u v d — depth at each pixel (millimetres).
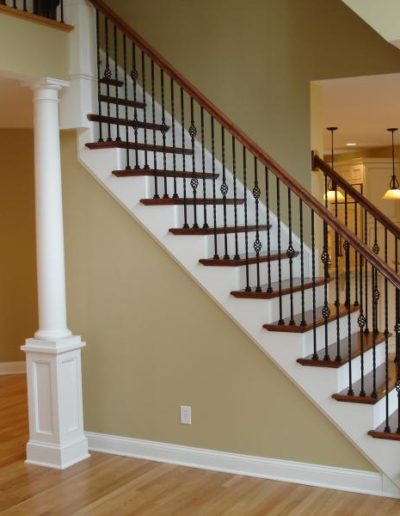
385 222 5207
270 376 4332
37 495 4145
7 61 4230
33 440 4680
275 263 5027
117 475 4449
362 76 5098
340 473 4156
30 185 7293
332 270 7102
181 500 4039
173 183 4961
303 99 5328
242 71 5543
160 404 4711
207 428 4555
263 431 4375
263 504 3963
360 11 4316
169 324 4645
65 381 4613
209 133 5699
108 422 4906
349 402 4074
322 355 4324
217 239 4648
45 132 4582
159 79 5840
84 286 4930
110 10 4750
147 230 4621
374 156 10023
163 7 5805
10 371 7332
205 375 4543
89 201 4852
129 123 4977
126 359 4816
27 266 7316
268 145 5492
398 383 3998
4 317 7293
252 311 4305
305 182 5383
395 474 3994
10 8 4207
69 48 4695
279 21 5375
